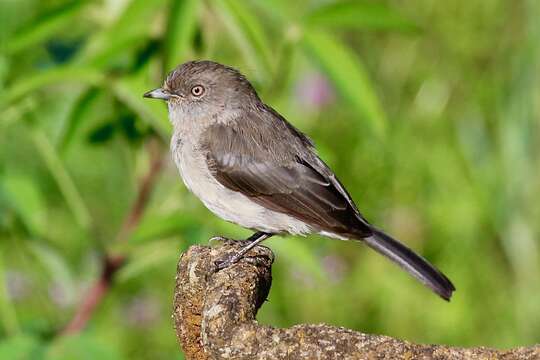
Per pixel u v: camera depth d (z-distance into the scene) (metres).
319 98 15.68
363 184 15.84
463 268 15.52
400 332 15.29
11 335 12.56
